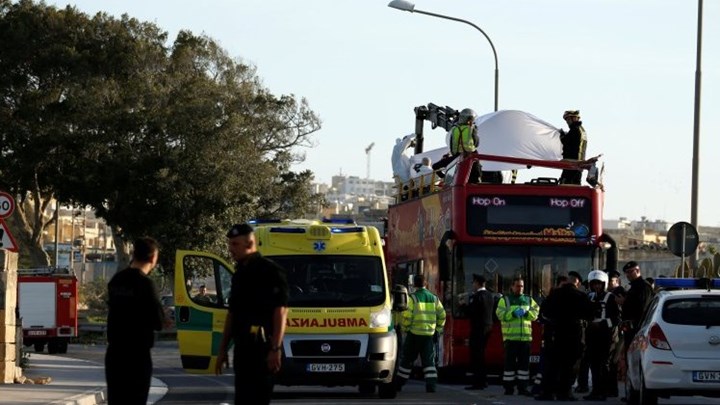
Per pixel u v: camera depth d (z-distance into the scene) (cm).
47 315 8469
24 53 13275
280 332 2128
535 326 4800
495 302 4719
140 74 12988
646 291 4097
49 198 13775
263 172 12756
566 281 4041
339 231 4178
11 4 13700
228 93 13162
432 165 5619
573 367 4041
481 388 4619
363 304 4038
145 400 2323
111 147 12569
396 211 5975
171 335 11981
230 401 4069
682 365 3522
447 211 4897
